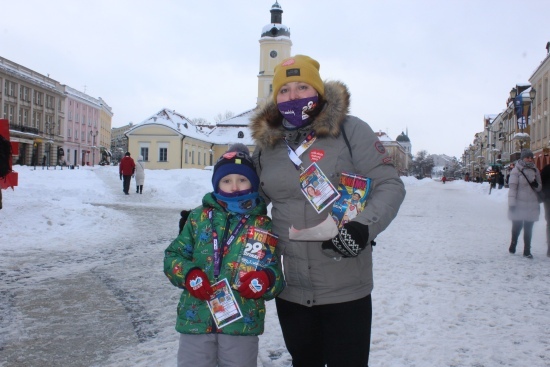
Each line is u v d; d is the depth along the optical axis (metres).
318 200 2.67
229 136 76.06
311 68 2.79
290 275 2.79
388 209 2.57
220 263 2.89
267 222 2.98
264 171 2.89
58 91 83.88
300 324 2.81
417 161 175.38
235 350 2.86
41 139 75.62
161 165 64.12
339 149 2.75
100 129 107.69
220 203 3.00
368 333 2.75
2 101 69.19
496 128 79.69
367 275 2.79
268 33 66.06
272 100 2.93
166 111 67.38
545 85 44.16
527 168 9.23
